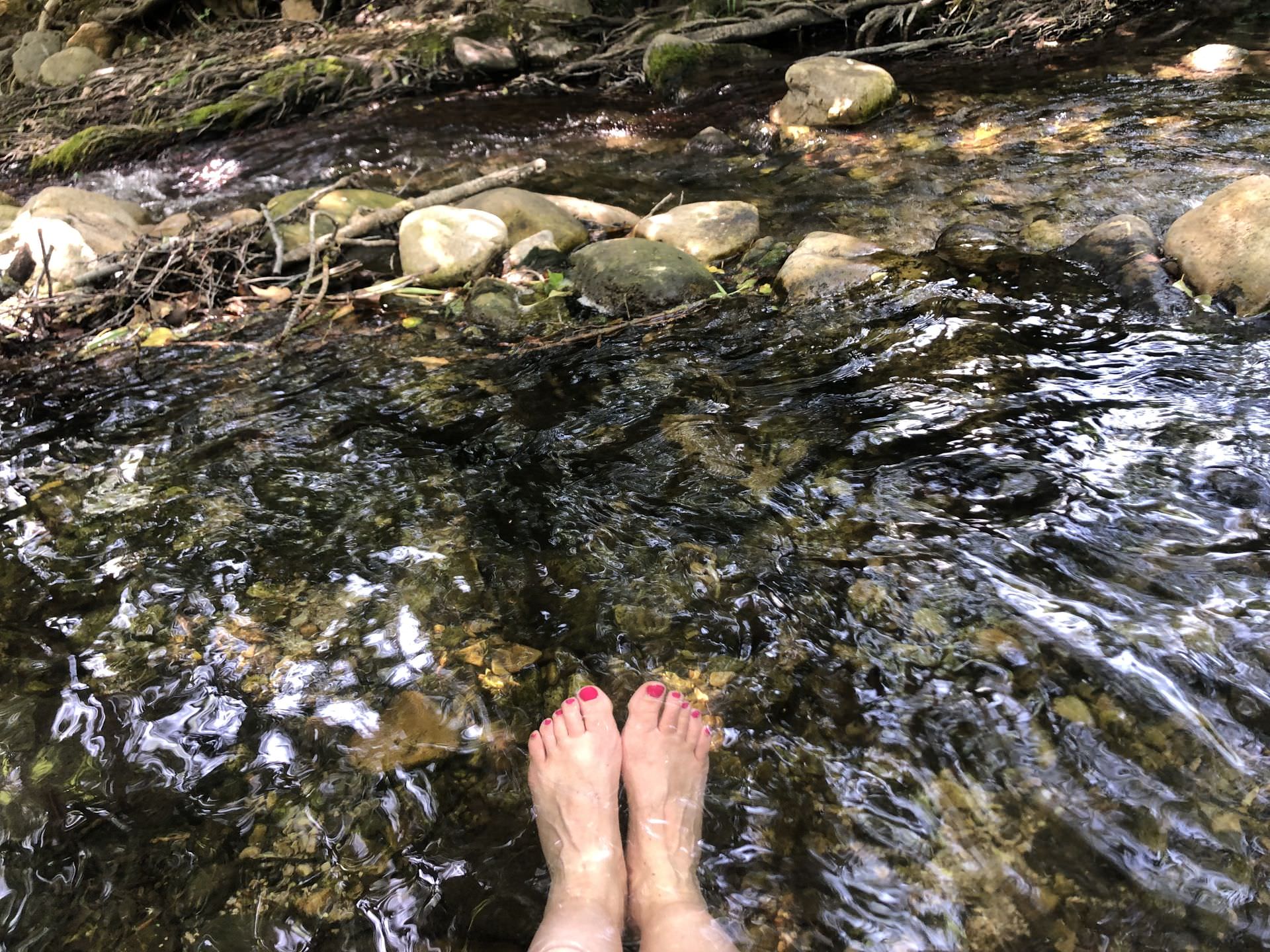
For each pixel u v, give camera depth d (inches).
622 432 110.7
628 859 65.6
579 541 93.9
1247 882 59.9
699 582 87.7
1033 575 84.6
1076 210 154.6
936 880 61.8
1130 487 93.7
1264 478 92.6
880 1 294.4
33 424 120.5
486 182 180.2
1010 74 242.5
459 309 144.3
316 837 66.7
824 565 88.2
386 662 81.1
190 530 98.2
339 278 155.7
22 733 75.2
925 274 138.5
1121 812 64.7
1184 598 80.5
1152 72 225.6
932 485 97.0
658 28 311.7
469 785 70.9
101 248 169.8
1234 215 125.6
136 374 131.6
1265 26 247.8
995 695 73.8
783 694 76.1
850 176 185.8
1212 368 110.7
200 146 269.6
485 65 295.3
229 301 150.7
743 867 63.9
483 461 107.7
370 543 95.3
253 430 116.0
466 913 62.1
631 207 185.3
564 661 80.8
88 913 62.1
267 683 79.4
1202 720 70.3
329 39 335.6
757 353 125.0
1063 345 119.0
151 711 77.0
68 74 344.8
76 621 86.7
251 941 60.1
